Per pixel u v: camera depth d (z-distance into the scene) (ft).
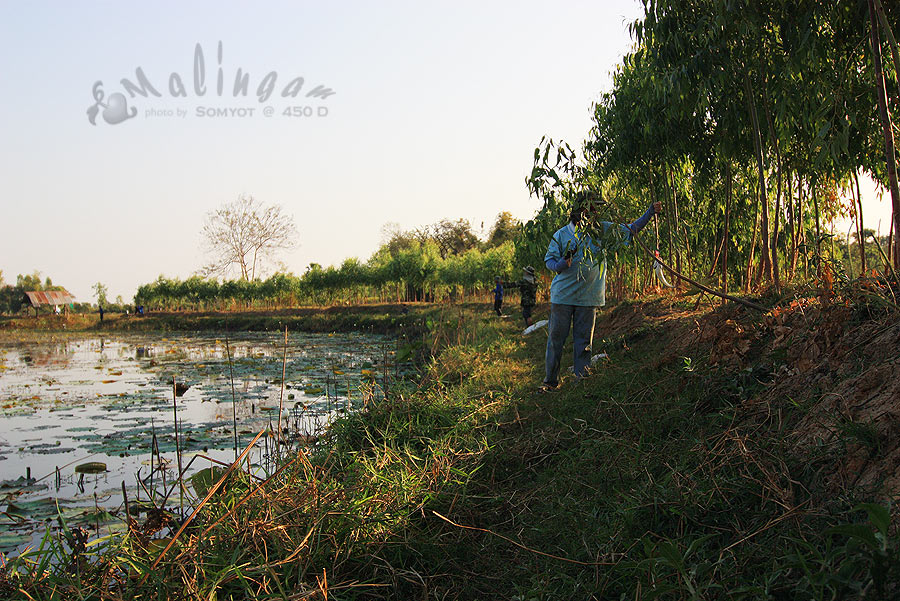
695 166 30.42
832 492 7.82
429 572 9.53
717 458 9.93
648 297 34.71
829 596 5.97
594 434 13.70
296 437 18.66
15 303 349.82
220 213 188.44
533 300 47.34
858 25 16.75
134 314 190.80
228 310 171.42
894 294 11.19
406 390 21.40
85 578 8.59
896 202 12.87
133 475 18.35
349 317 110.32
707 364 14.15
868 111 17.84
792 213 24.16
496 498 11.79
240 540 9.22
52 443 22.79
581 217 16.60
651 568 7.06
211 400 32.63
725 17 18.62
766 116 22.36
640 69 29.89
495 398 20.26
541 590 8.02
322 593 8.18
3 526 13.71
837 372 10.26
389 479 11.89
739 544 7.68
